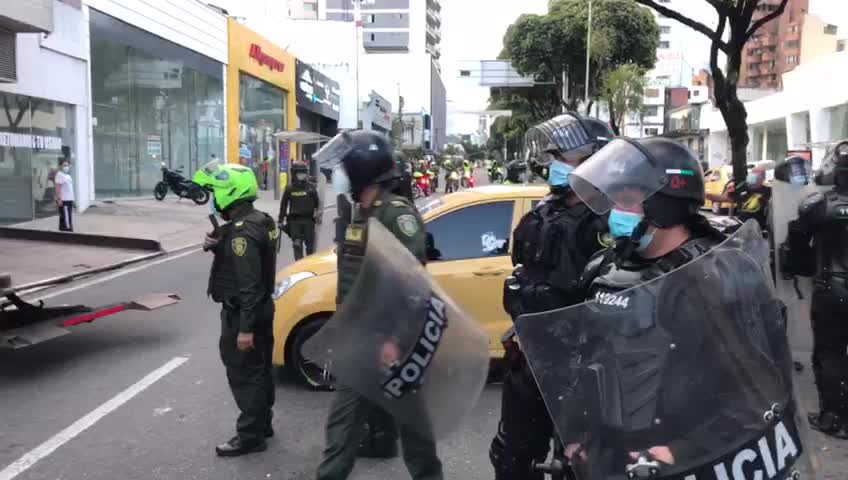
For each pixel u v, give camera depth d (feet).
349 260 11.85
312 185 36.50
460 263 19.15
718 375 6.41
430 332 9.21
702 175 7.27
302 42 184.55
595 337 6.98
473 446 15.71
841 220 14.67
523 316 7.45
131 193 75.87
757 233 7.14
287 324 19.16
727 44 28.63
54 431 16.40
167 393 19.08
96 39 67.67
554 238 10.02
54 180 58.44
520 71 147.33
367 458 14.60
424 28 397.19
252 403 14.97
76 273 34.30
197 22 88.99
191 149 89.25
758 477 6.23
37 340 19.62
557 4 142.00
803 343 17.03
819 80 94.38
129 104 74.79
